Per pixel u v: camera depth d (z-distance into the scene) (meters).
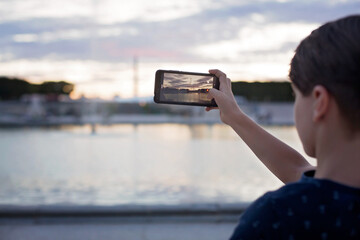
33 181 8.31
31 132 21.02
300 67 0.62
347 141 0.58
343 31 0.58
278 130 22.39
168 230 4.73
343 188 0.57
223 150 13.48
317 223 0.56
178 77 1.08
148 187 7.73
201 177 8.73
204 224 4.94
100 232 4.68
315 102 0.59
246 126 0.94
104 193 7.23
